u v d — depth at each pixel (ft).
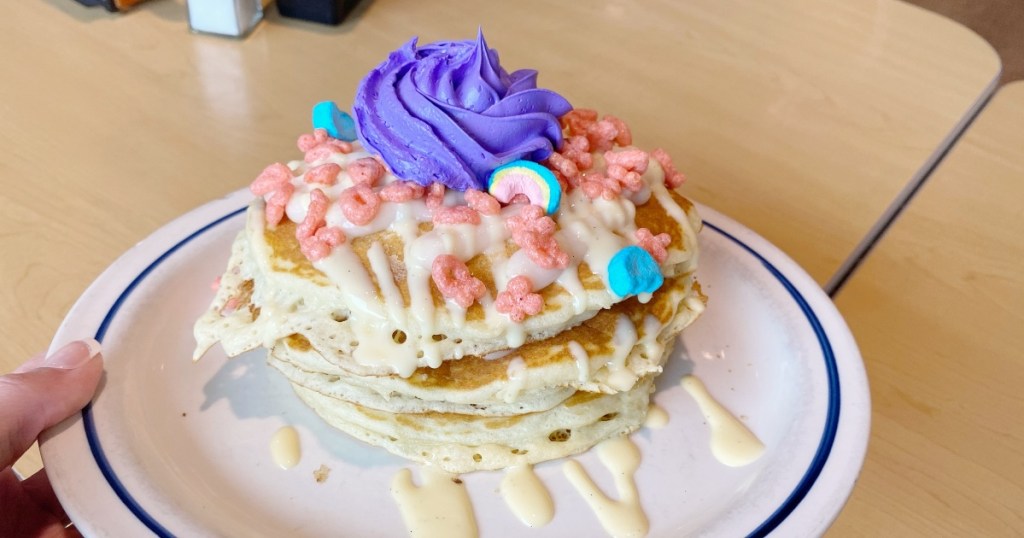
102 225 0.89
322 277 0.61
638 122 1.12
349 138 0.75
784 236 0.93
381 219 0.62
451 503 0.62
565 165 0.65
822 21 1.41
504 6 1.40
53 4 1.31
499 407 0.64
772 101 1.18
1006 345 0.81
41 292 0.81
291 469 0.64
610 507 0.62
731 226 0.85
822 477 0.59
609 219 0.64
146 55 1.21
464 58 0.67
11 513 0.70
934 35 1.38
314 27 1.30
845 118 1.16
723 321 0.78
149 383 0.69
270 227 0.66
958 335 0.82
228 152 1.02
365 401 0.64
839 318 0.73
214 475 0.63
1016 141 1.11
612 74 1.22
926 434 0.72
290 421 0.68
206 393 0.70
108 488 0.56
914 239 0.93
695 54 1.29
